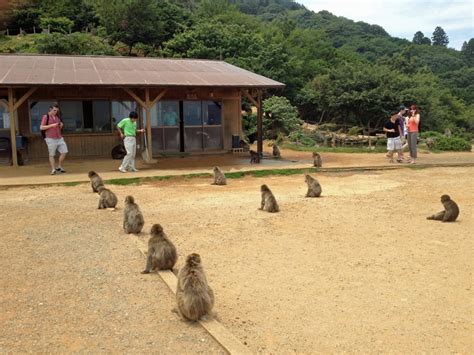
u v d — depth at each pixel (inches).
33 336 171.5
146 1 2080.5
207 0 2832.2
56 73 618.5
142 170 602.2
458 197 451.5
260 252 278.5
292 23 2596.0
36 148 706.8
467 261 261.7
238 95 816.3
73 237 306.3
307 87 1669.5
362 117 1510.8
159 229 241.6
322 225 343.3
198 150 802.8
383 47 3816.4
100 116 741.3
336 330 179.0
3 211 383.6
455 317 190.2
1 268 246.1
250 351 157.8
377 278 235.3
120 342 166.7
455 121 2058.3
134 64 738.2
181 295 182.2
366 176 593.3
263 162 701.3
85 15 2332.7
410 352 162.6
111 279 230.1
